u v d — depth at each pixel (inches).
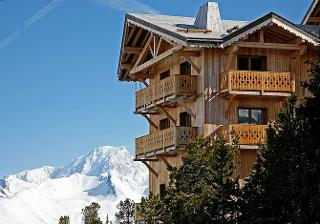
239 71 1772.9
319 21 2052.2
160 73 2075.5
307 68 1857.8
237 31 1740.9
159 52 2017.7
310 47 1838.1
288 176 1029.2
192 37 1722.4
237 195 1194.0
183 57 1893.5
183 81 1840.6
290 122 1087.0
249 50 1835.6
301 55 1840.6
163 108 1966.0
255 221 1128.2
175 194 1358.3
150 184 2177.7
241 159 1781.5
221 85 1804.9
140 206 1545.3
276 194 1054.4
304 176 971.3
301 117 990.4
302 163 992.2
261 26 1749.5
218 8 1959.9
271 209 1091.9
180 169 1346.0
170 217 1365.7
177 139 1822.1
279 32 1811.0
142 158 2057.1
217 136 1740.9
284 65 1859.0
